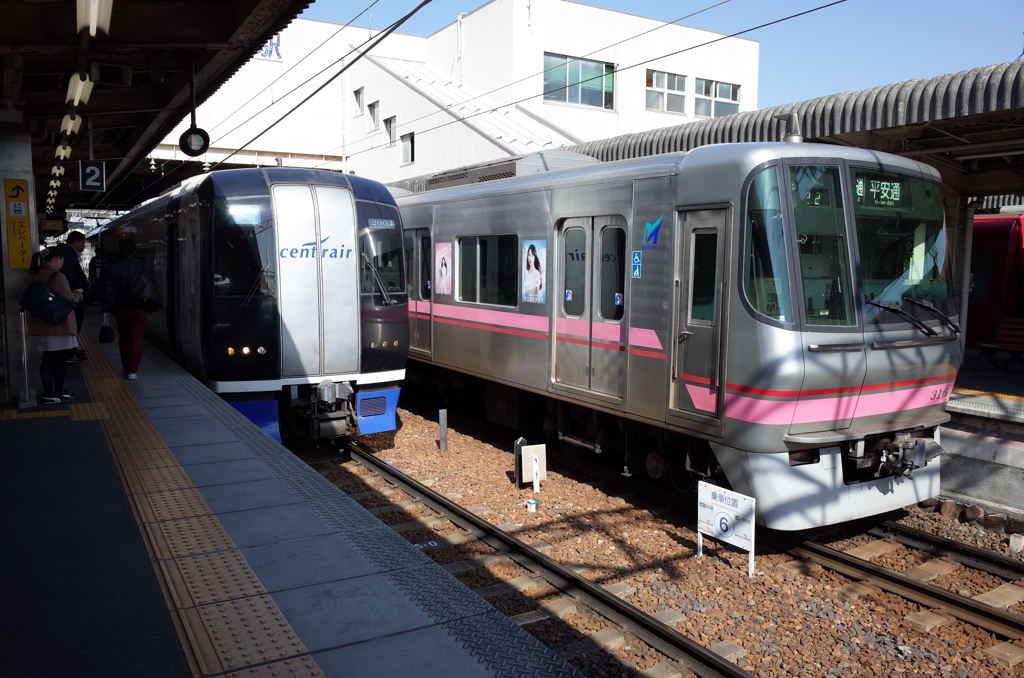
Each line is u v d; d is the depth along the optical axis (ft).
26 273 24.91
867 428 20.20
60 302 23.84
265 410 26.66
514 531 21.61
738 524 18.49
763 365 18.66
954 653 15.10
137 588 11.25
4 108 24.82
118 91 32.45
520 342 28.91
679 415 21.38
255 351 26.12
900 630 16.01
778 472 19.04
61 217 88.48
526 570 18.85
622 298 23.88
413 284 37.68
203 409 23.75
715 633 15.71
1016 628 15.65
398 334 28.86
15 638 9.73
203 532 13.57
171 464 17.84
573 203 25.64
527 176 28.84
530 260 28.09
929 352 20.93
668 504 23.85
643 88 81.92
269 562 12.29
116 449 19.10
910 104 25.93
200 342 26.27
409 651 9.52
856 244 19.94
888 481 20.81
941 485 24.62
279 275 26.40
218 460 18.25
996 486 23.06
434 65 88.28
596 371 24.97
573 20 77.10
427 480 26.50
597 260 24.80
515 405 31.45
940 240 22.24
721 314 19.86
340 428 27.53
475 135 69.21
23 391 23.84
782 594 17.54
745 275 19.13
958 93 24.47
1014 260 43.24
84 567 11.99
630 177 22.97
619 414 23.82
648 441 25.12
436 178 36.63
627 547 20.39
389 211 28.86
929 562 19.40
